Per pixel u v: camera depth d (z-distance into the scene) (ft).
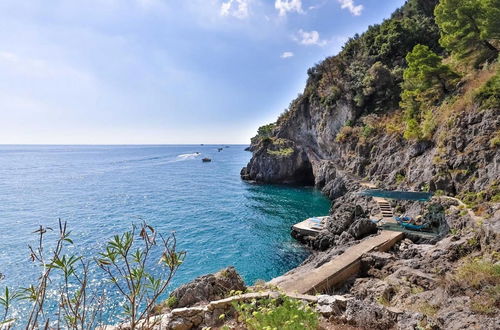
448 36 76.43
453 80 80.43
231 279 25.64
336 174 134.72
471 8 70.28
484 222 36.94
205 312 18.80
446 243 40.06
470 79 74.08
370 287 33.47
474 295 21.18
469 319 16.75
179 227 87.81
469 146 61.00
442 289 23.93
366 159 115.85
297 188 157.89
